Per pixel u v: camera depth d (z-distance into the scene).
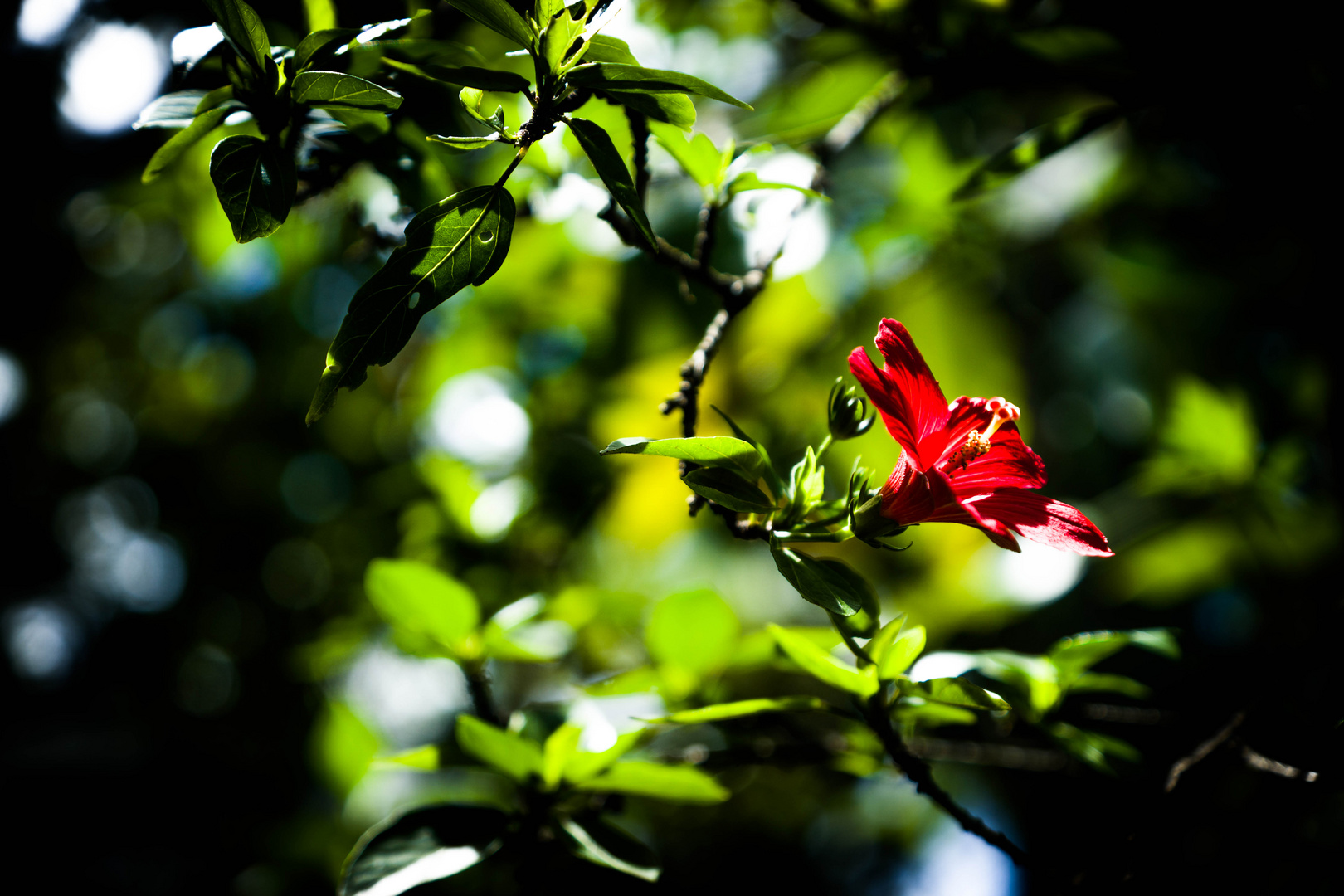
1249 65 1.12
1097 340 2.24
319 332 2.02
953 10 1.15
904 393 0.99
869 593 0.99
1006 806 1.87
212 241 1.39
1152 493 1.46
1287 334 1.62
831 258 1.53
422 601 1.08
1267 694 1.05
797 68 1.58
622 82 0.94
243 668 2.19
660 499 1.55
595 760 1.02
